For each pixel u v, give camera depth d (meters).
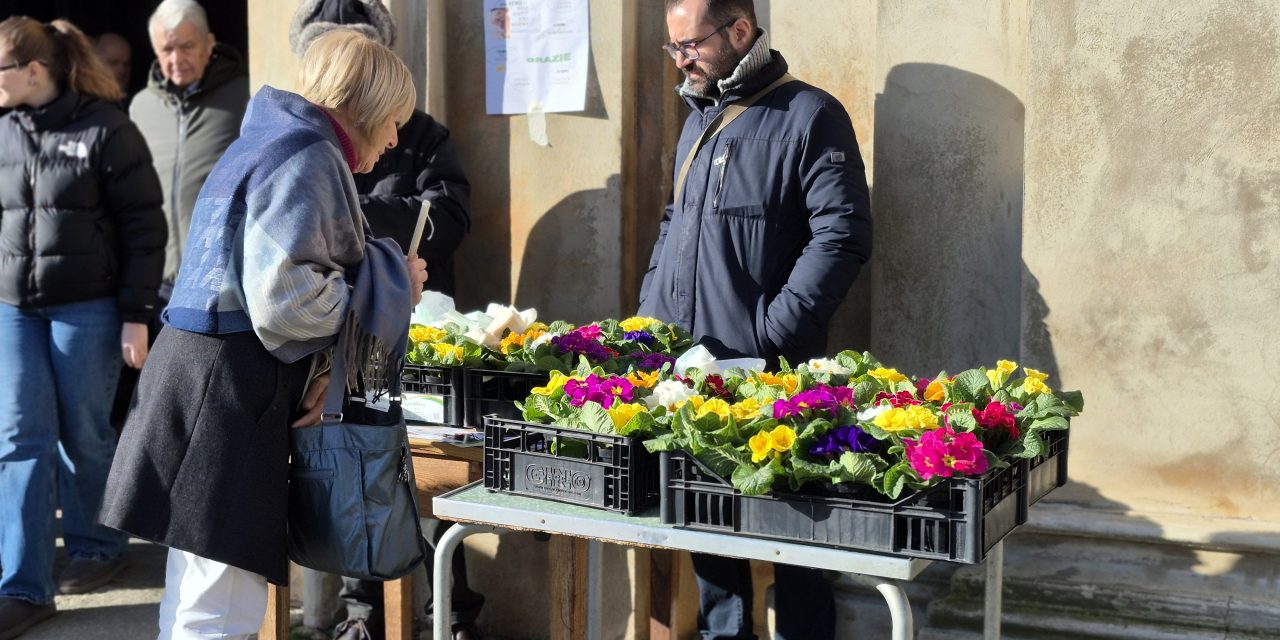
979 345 3.36
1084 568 3.16
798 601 3.24
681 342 3.06
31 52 3.89
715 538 2.02
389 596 3.15
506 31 3.83
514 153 3.87
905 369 3.44
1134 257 3.07
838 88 3.62
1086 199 3.10
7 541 3.88
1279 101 2.92
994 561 2.62
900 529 1.95
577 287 3.82
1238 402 3.01
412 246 2.54
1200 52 2.97
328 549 2.29
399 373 2.38
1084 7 3.06
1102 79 3.06
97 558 4.28
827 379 2.45
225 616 2.34
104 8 7.34
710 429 2.06
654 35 3.83
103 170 3.97
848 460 1.93
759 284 3.09
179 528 2.20
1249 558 3.03
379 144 2.46
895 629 1.95
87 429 4.09
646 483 2.19
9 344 3.93
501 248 3.94
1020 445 2.09
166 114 4.83
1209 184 2.99
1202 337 3.03
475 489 2.35
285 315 2.18
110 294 4.05
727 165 3.11
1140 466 3.11
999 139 3.30
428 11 3.83
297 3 3.98
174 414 2.24
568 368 2.66
